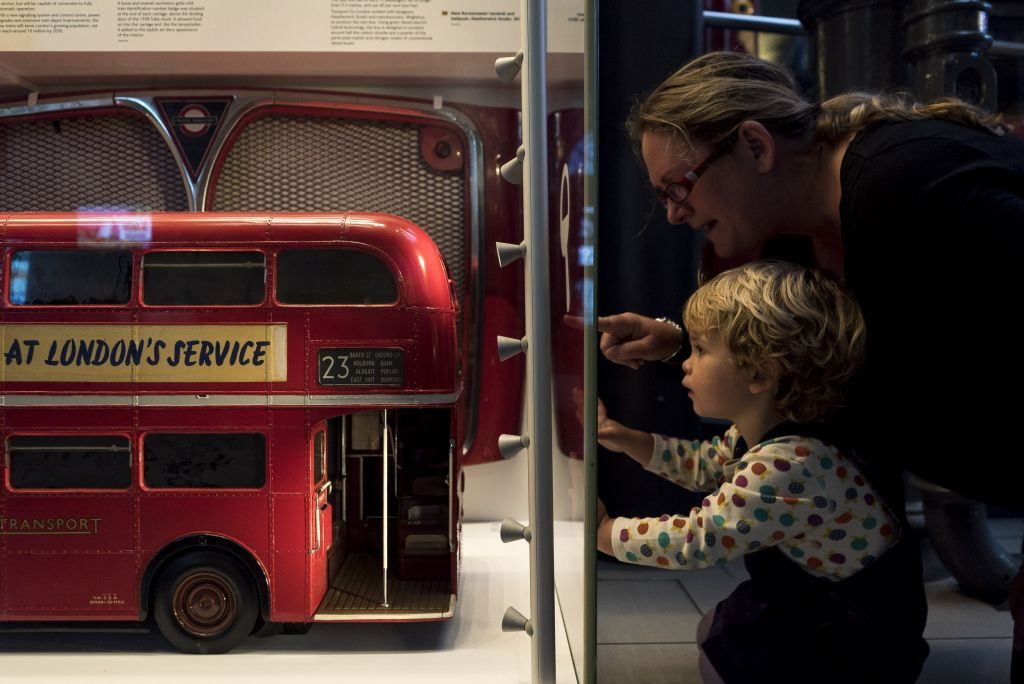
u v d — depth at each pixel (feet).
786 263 4.05
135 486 5.78
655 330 4.56
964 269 3.55
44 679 5.44
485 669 5.69
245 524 5.81
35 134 8.13
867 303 3.86
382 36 7.64
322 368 5.78
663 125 4.12
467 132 8.50
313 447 5.91
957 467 3.87
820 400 3.90
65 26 7.38
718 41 5.57
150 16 7.46
